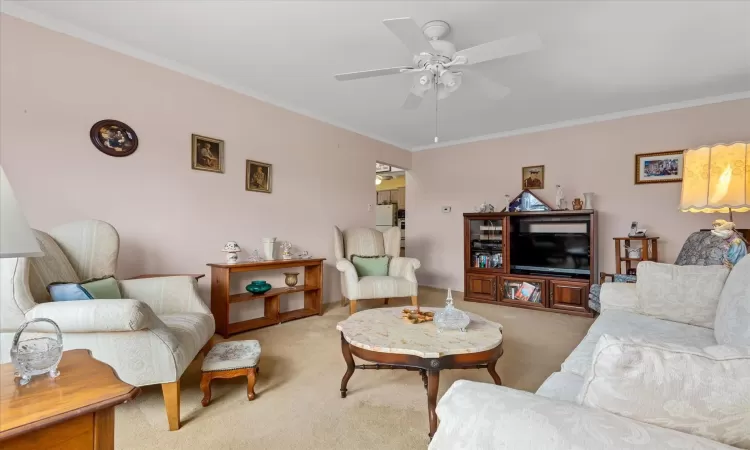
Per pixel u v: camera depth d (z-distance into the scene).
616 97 3.72
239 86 3.50
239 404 1.93
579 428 0.56
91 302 1.55
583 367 1.39
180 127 3.08
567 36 2.54
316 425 1.73
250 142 3.62
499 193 5.11
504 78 3.25
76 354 1.12
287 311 3.99
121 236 2.74
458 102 3.88
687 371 0.58
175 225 3.05
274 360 2.58
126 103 2.77
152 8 2.27
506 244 4.49
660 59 2.89
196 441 1.59
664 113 3.94
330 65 3.03
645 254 3.79
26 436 0.74
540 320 3.72
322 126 4.42
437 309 2.41
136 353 1.64
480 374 2.33
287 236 4.00
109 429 0.87
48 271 1.88
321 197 4.41
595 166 4.36
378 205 8.13
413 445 1.58
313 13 2.29
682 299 1.94
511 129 4.93
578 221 4.23
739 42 2.62
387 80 3.34
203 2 2.20
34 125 2.37
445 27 2.38
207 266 3.26
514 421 0.60
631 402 0.60
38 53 2.38
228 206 3.44
